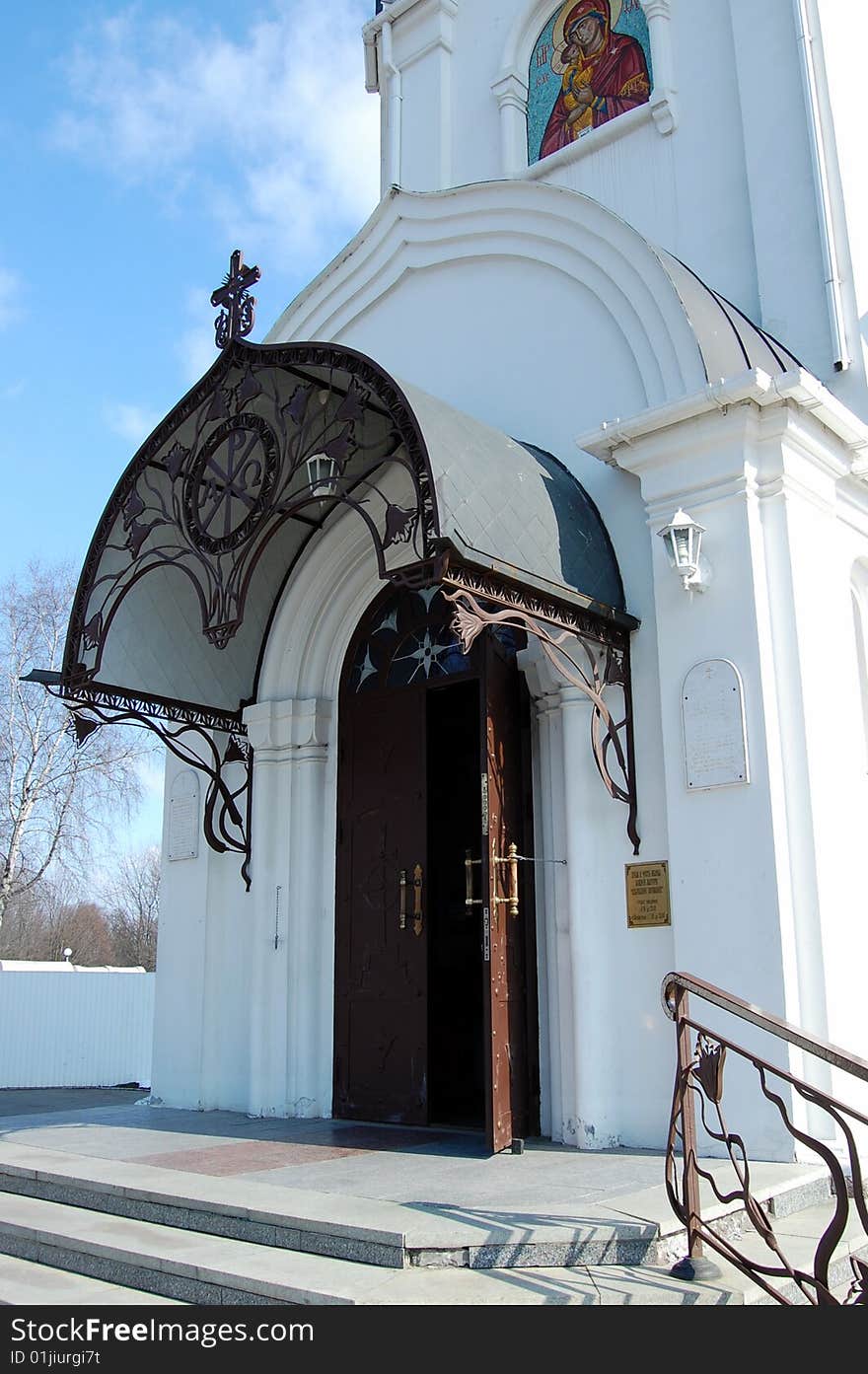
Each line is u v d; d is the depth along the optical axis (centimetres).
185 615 848
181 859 917
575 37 1002
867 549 750
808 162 789
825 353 754
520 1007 670
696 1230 412
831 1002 579
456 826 915
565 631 648
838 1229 366
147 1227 492
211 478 732
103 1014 1847
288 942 821
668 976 434
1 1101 1163
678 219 865
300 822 842
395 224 912
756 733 611
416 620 819
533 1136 672
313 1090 795
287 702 853
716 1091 412
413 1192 502
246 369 697
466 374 844
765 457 648
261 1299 396
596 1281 395
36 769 2356
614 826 670
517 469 645
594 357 766
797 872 598
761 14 840
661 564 664
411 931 767
